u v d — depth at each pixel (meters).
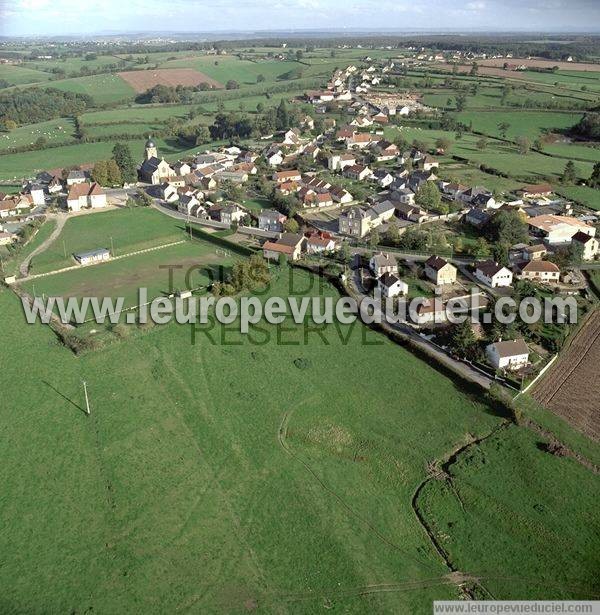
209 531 77.25
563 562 73.19
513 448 90.50
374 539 76.88
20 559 72.56
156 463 88.00
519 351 108.06
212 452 90.56
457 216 193.75
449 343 115.88
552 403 99.88
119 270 155.62
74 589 69.12
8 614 65.75
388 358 113.81
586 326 124.19
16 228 185.00
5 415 97.38
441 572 72.69
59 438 92.50
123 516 78.94
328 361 113.12
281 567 72.75
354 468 88.62
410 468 88.31
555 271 144.50
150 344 118.00
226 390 104.62
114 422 96.06
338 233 181.50
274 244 162.00
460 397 102.44
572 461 87.69
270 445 92.31
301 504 81.69
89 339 117.31
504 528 78.00
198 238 180.38
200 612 67.12
